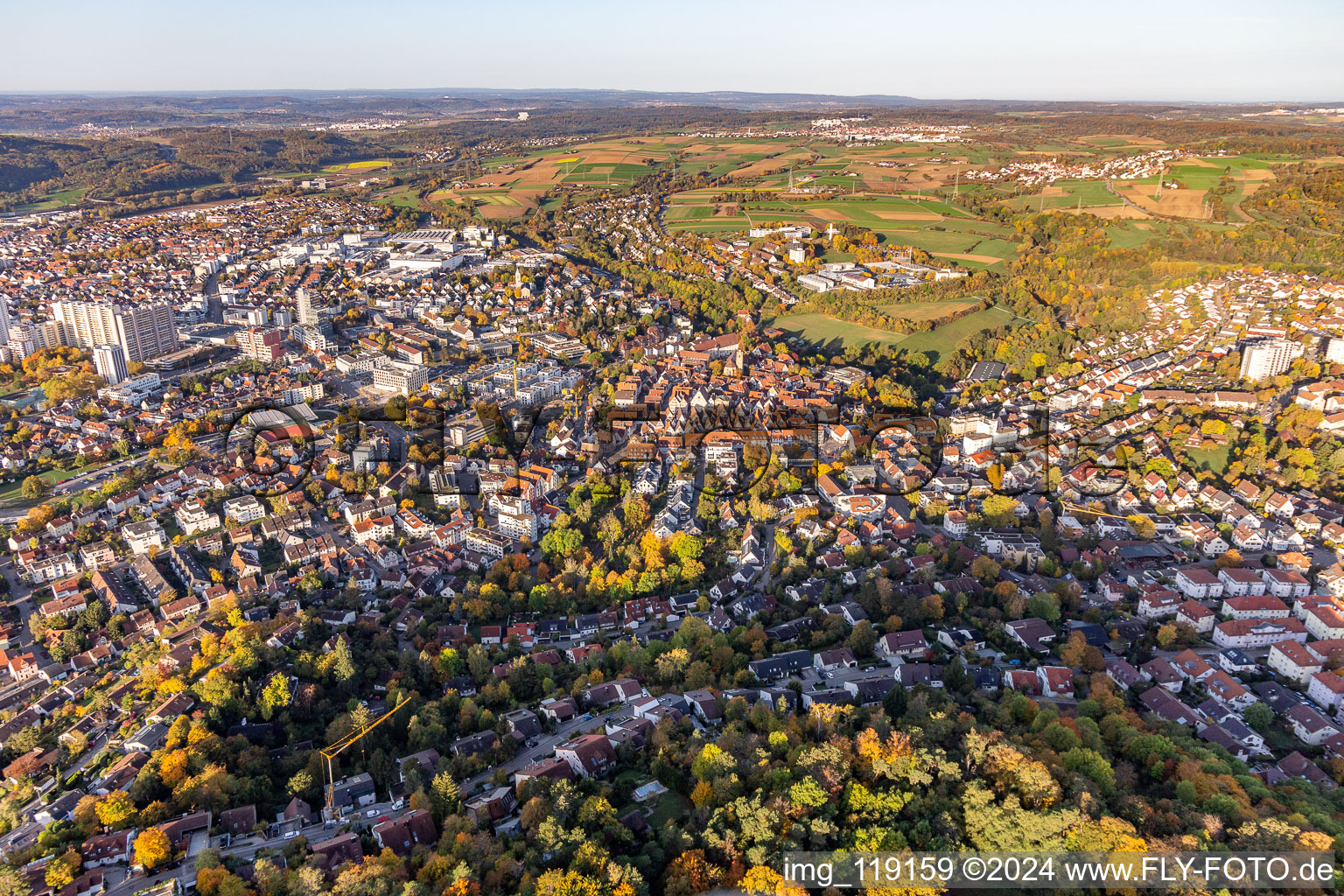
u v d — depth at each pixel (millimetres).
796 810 197250
